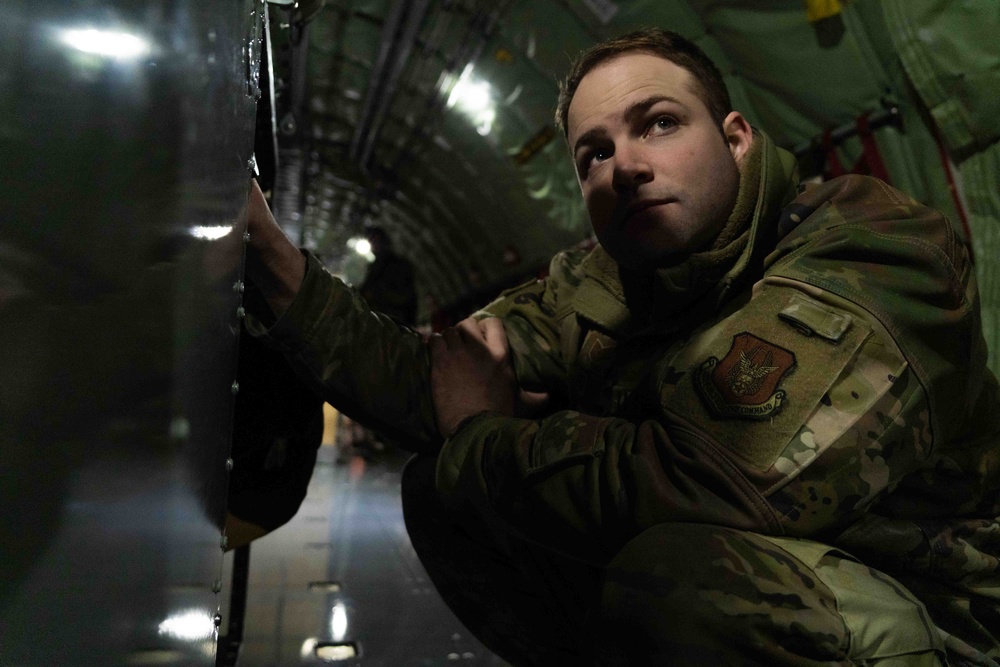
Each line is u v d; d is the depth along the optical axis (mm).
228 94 772
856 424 1060
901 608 1048
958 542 1252
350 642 2297
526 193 9141
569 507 1196
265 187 1859
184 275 563
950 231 1250
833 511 1059
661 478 1111
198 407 640
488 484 1312
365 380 1508
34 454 352
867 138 4031
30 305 350
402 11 6992
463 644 2291
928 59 3354
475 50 7547
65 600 383
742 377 1109
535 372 1647
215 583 896
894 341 1106
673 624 1019
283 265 1447
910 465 1114
